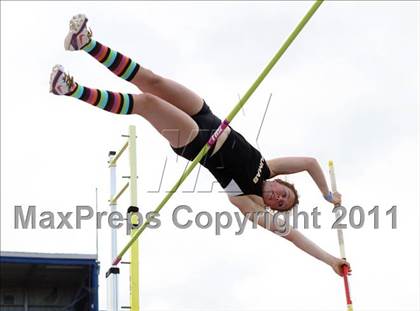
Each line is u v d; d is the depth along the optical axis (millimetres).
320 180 5770
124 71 5074
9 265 6758
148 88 5219
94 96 4879
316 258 5883
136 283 7805
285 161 5672
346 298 5906
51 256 6906
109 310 8023
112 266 8094
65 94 4844
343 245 6238
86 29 4895
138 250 7906
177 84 5285
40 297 6945
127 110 4969
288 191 5504
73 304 6945
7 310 6789
